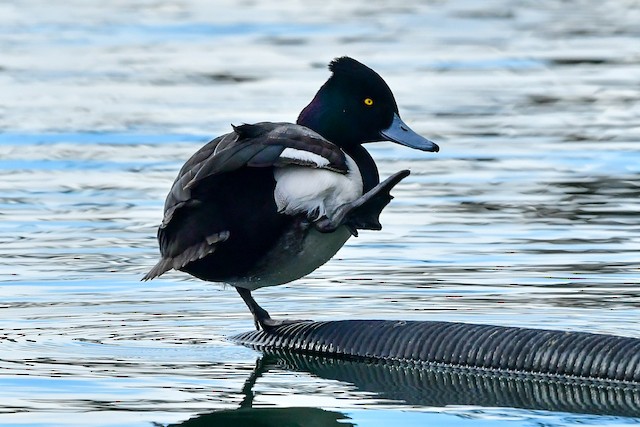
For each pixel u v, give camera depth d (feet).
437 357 32.07
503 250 43.19
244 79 76.38
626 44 88.43
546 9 104.27
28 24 96.89
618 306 35.83
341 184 30.96
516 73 79.41
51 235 45.80
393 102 35.29
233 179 30.78
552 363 31.01
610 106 70.38
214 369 31.07
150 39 90.63
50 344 32.73
